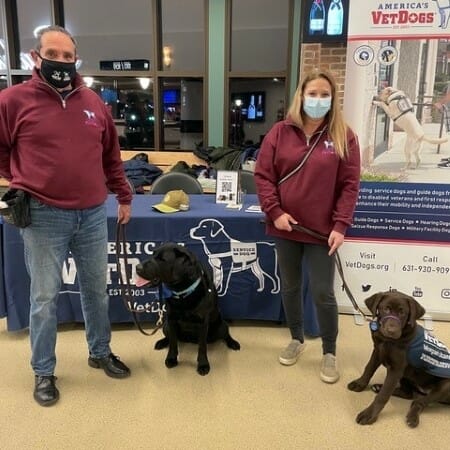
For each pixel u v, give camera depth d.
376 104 2.59
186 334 2.32
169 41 5.45
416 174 2.61
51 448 1.63
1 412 1.83
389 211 2.66
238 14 5.26
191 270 1.98
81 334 2.50
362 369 2.18
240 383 2.05
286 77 5.19
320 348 2.38
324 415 1.83
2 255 2.36
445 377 1.79
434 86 2.51
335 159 1.87
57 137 1.66
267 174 1.99
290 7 4.98
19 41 5.43
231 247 2.49
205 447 1.64
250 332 2.56
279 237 2.04
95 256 1.91
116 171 2.01
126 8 5.52
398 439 1.70
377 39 2.52
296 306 2.18
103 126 1.84
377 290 2.77
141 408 1.86
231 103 5.41
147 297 2.53
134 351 2.32
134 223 2.41
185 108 5.51
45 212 1.71
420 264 2.70
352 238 2.73
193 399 1.93
